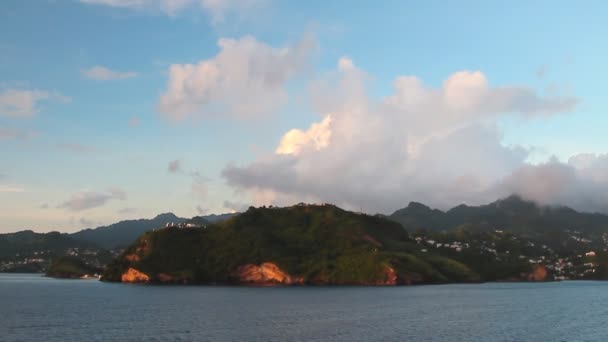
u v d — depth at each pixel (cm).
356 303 16312
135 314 12875
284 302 16688
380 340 8788
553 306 15925
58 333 9594
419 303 16400
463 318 12100
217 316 12331
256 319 11688
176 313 13088
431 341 8731
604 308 15350
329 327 10325
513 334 9600
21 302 16925
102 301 17275
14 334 9519
